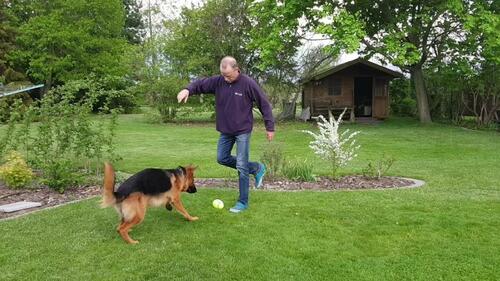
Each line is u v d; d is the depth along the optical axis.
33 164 6.91
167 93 22.16
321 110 22.83
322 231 4.62
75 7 27.75
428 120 20.66
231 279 3.55
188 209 5.41
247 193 5.43
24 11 28.72
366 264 3.82
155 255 3.99
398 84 25.45
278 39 18.12
